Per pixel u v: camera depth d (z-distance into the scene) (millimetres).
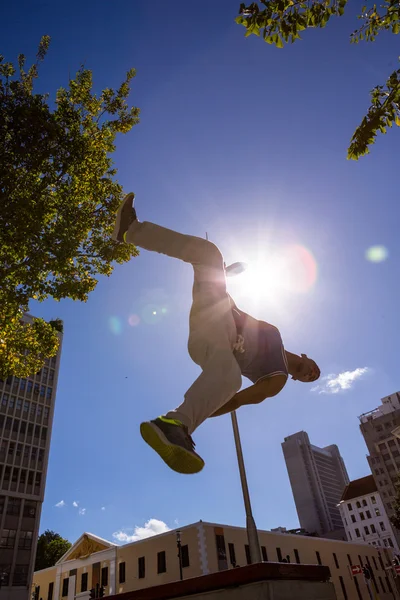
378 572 53344
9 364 12648
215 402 1269
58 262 10781
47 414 52094
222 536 32750
